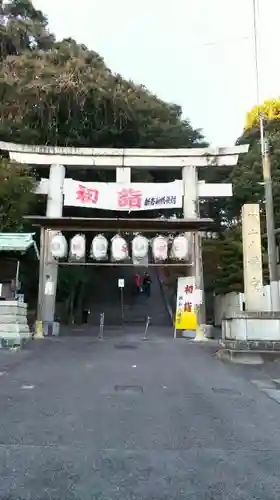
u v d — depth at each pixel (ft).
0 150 93.81
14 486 16.12
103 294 131.13
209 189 86.07
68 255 84.79
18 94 98.94
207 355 55.42
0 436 22.02
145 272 146.20
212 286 104.12
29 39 120.98
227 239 102.99
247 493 15.88
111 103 104.73
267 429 24.21
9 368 42.45
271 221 78.69
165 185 85.05
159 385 36.06
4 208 79.71
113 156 86.07
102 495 15.51
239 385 36.91
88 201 83.82
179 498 15.40
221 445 21.30
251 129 140.15
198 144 131.03
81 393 32.27
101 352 56.24
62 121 103.04
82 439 21.74
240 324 50.98
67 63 105.09
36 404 28.76
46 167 90.84
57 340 68.33
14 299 67.41
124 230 82.79
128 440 21.74
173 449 20.56
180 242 80.59
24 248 70.28
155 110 124.36
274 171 111.55
